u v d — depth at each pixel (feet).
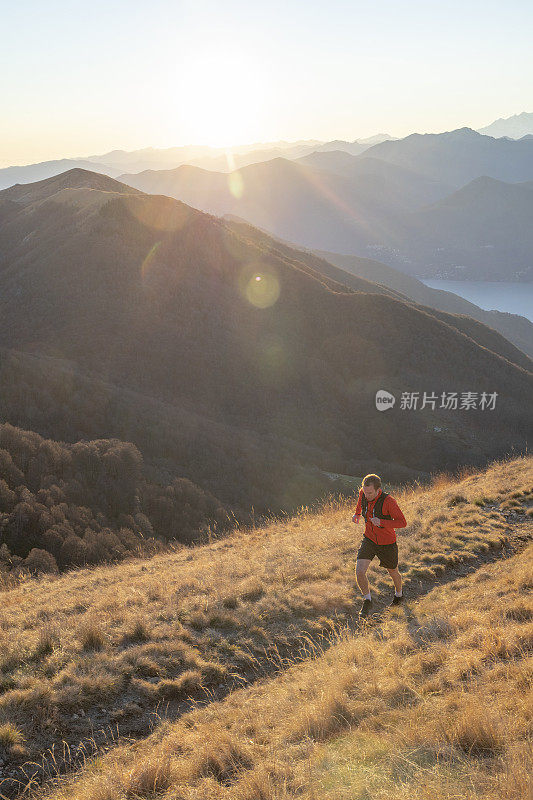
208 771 12.36
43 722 15.19
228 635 21.38
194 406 345.51
